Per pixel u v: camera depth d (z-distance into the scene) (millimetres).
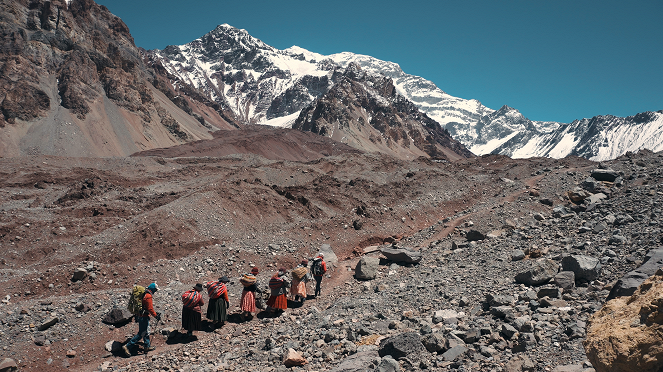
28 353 11094
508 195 30531
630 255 11188
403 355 7695
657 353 4582
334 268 20812
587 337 5547
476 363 7066
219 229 25422
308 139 185625
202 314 14078
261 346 10516
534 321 8211
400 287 14086
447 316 9680
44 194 42125
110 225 28125
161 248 22797
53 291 17078
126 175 54375
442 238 22625
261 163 74312
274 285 14320
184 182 50219
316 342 9641
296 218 30422
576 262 10680
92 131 120250
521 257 14195
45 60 130750
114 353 11688
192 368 9648
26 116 109375
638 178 24406
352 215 31312
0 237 24906
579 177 30203
